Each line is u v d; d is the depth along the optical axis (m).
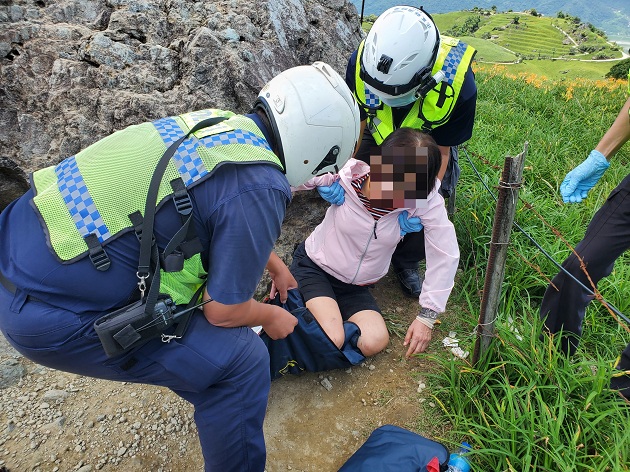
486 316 2.12
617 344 2.68
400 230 2.35
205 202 1.29
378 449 1.97
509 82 7.95
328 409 2.30
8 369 2.34
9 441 2.07
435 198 2.27
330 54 3.52
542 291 2.98
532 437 1.87
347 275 2.52
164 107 2.74
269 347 2.24
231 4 3.15
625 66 34.84
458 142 2.64
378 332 2.46
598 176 2.47
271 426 2.22
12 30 2.75
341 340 2.34
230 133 1.35
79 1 2.92
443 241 2.26
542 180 4.18
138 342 1.34
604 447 1.92
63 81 2.73
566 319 2.39
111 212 1.27
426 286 2.30
